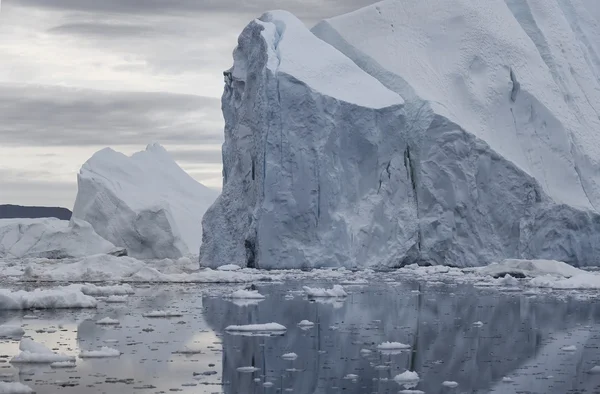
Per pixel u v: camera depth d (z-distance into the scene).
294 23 68.81
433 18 74.62
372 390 19.39
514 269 54.22
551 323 30.89
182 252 85.19
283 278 51.75
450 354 24.14
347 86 64.88
